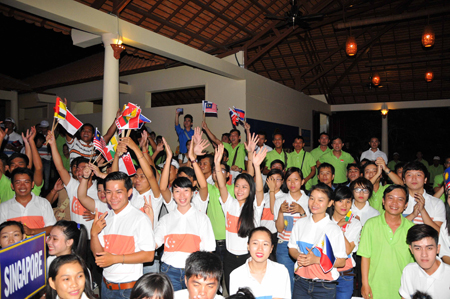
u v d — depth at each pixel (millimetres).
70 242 2857
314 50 11719
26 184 3416
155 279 2182
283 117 10703
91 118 11625
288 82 13547
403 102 13875
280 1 8555
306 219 3273
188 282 2260
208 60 7520
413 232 2641
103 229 3051
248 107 8820
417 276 2719
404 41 11156
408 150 21312
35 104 13031
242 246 3645
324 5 9281
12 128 7602
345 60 12195
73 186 4000
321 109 13875
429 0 9617
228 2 7781
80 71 12156
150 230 2945
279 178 4270
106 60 5867
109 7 6445
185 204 3230
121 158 4391
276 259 4059
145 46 6285
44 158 7191
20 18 6117
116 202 2953
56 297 2447
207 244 3305
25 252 2117
